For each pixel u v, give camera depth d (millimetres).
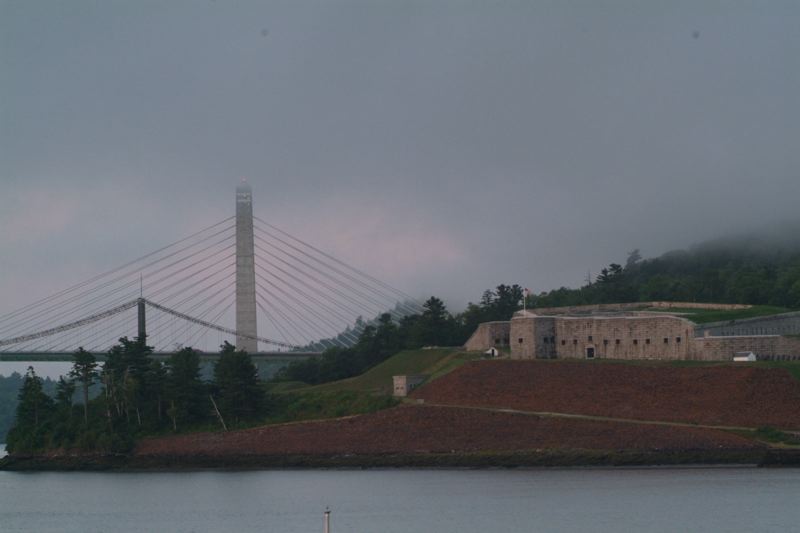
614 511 170375
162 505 199125
